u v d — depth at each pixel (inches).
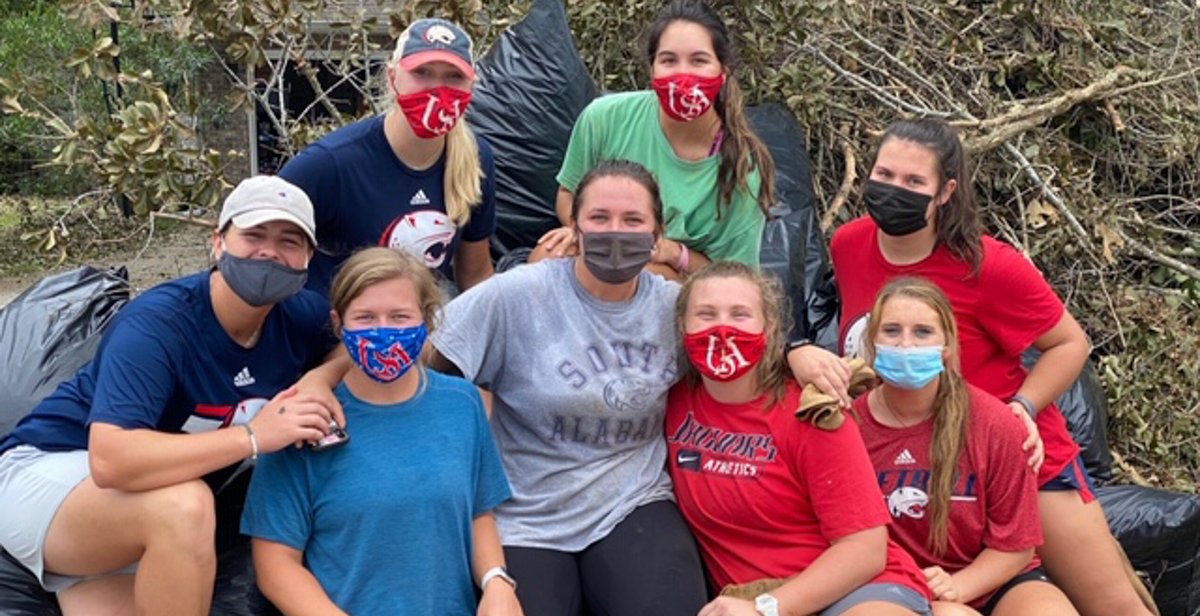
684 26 146.2
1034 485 126.3
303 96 385.4
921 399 125.2
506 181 193.6
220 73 437.1
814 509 117.8
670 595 115.3
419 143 138.6
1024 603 123.7
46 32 420.5
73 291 173.2
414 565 112.4
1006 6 231.3
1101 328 216.5
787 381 122.6
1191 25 244.7
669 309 126.9
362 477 112.5
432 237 142.9
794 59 242.4
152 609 110.0
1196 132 230.4
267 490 113.7
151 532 108.3
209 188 193.6
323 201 138.3
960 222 131.9
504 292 123.6
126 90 276.8
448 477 114.3
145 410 111.0
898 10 245.9
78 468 117.3
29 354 158.6
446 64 133.0
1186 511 158.2
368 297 112.3
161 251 320.5
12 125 420.2
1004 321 134.3
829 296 189.6
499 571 116.1
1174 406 204.5
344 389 117.7
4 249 414.3
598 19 235.8
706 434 123.6
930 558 127.0
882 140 134.6
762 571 119.1
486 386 127.6
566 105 194.7
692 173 153.6
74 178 416.2
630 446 126.0
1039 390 134.6
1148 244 232.2
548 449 125.2
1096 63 234.2
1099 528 136.8
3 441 124.8
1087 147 240.5
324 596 110.7
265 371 123.0
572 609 119.2
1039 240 221.3
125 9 230.8
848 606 113.7
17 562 127.8
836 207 224.8
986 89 237.0
